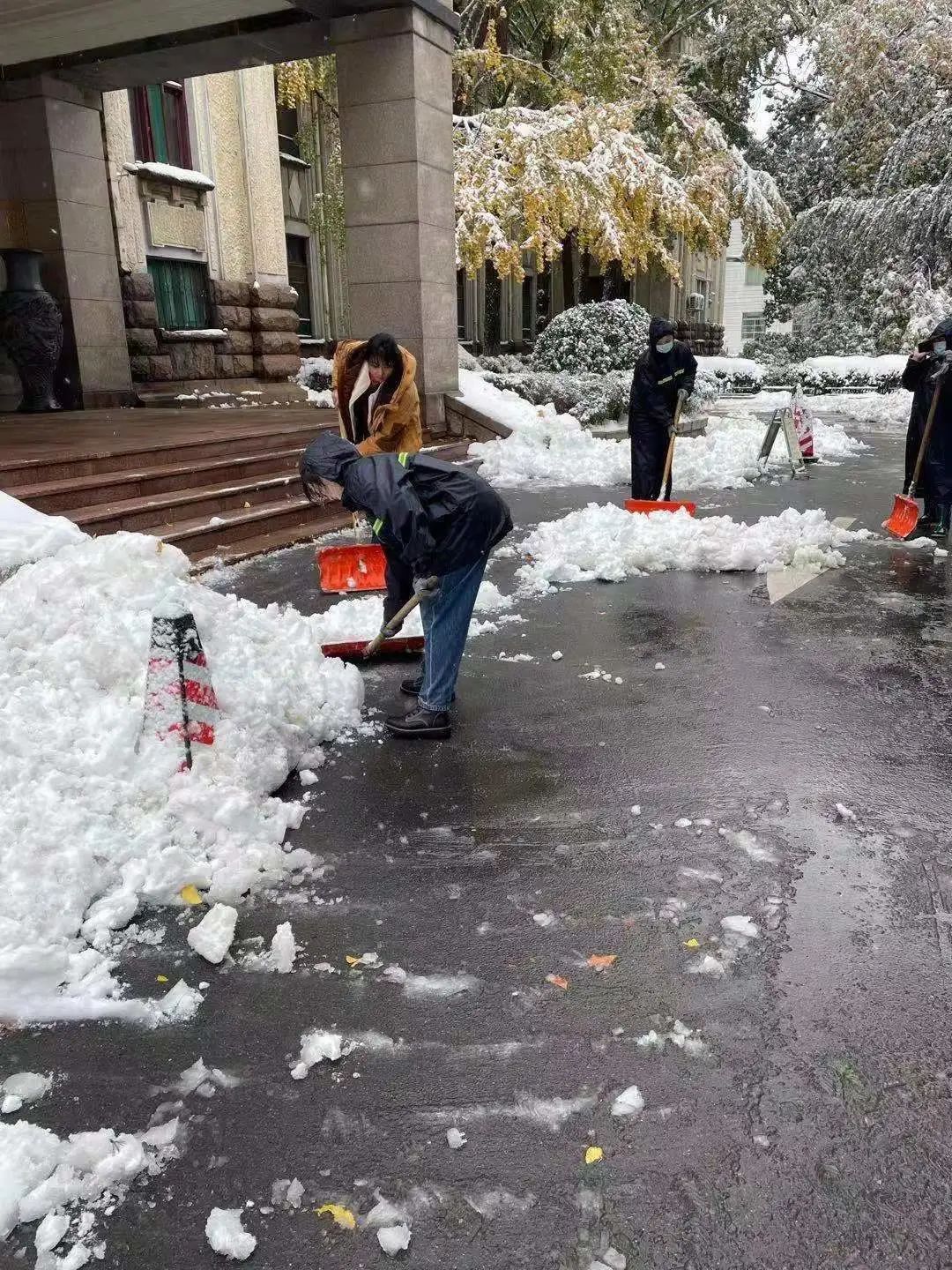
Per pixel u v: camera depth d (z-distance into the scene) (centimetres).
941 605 583
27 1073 217
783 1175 188
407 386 594
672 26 2891
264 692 379
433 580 365
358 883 295
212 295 1573
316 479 357
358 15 1080
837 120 2875
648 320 1764
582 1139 198
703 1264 170
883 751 379
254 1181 190
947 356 734
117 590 396
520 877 296
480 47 2052
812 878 291
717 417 1841
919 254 2656
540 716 421
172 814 309
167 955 262
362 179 1146
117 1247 177
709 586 638
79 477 715
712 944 261
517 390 1422
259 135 1619
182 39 1117
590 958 256
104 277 1321
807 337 3366
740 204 2347
